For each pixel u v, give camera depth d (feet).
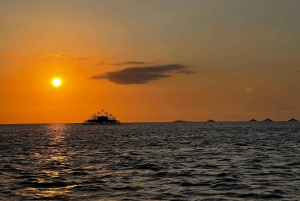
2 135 554.87
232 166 158.40
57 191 107.96
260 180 123.24
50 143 344.49
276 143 313.12
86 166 161.38
